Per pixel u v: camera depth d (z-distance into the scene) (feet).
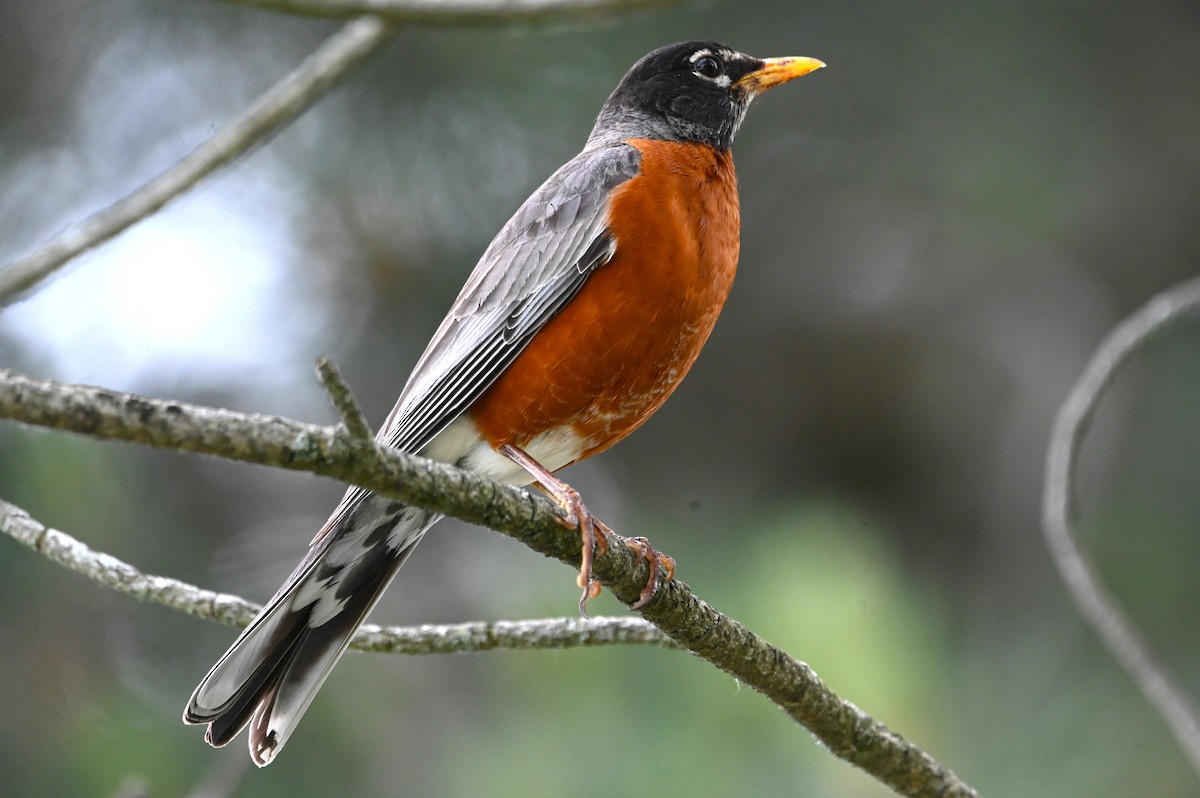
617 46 38.40
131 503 32.27
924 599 32.42
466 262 37.47
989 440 41.96
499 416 25.67
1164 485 36.42
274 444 15.03
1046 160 41.19
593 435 26.43
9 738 29.27
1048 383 42.14
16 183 37.14
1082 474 37.73
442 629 22.33
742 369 42.16
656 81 31.50
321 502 35.70
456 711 31.48
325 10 29.25
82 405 13.94
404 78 36.91
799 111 41.19
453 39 36.68
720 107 31.78
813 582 27.84
